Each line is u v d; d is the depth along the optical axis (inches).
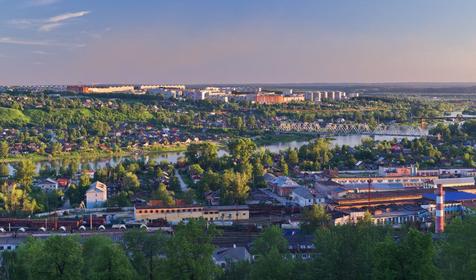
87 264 6008.9
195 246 5231.3
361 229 6761.8
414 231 4832.7
